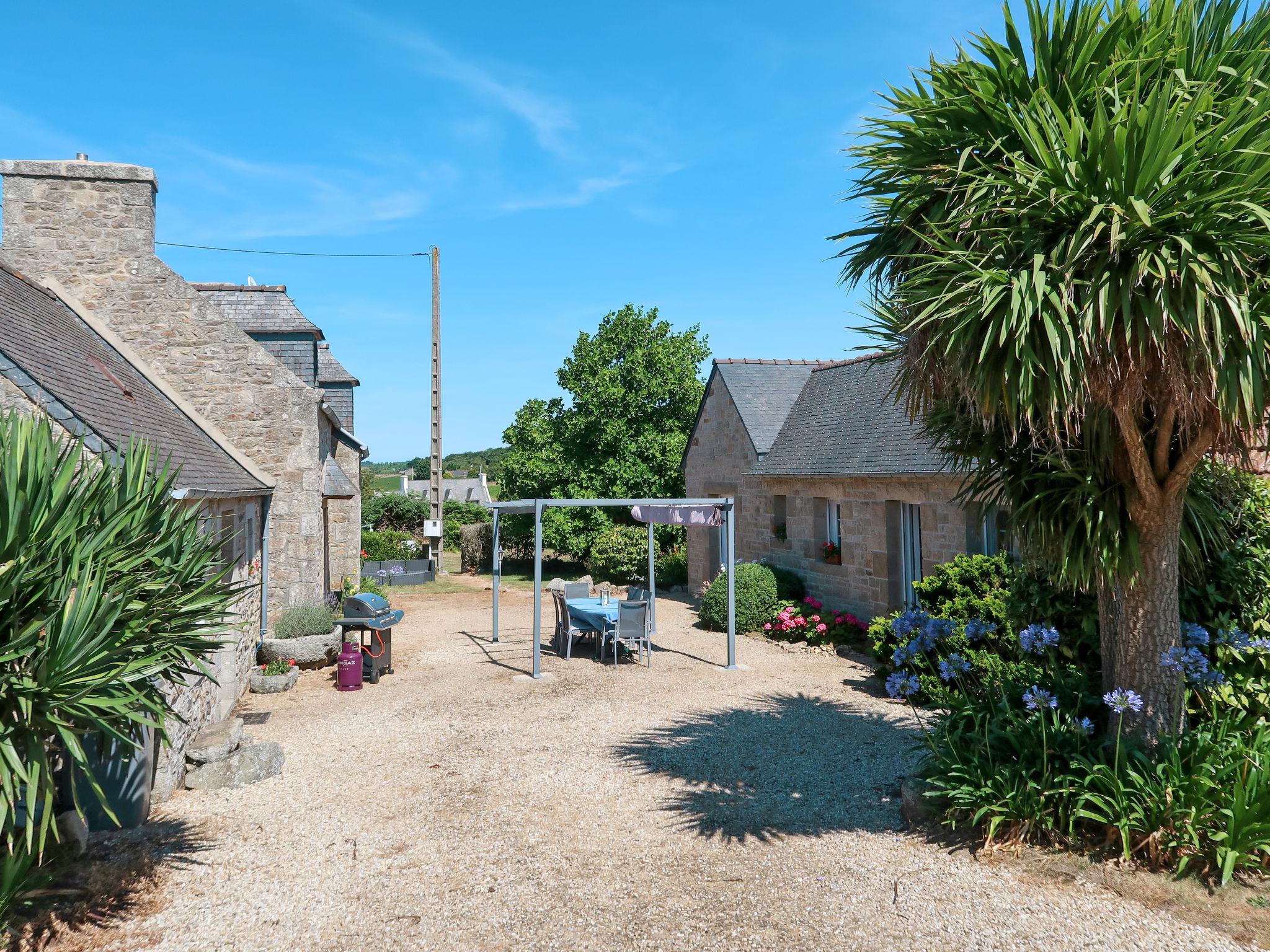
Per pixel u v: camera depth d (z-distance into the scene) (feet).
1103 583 18.16
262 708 31.65
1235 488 20.34
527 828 19.38
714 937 14.11
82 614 13.02
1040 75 15.39
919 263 16.81
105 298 41.52
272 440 43.37
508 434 90.89
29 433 15.65
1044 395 14.25
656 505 37.91
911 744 25.29
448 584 77.92
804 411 53.62
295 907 15.47
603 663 39.81
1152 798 15.48
